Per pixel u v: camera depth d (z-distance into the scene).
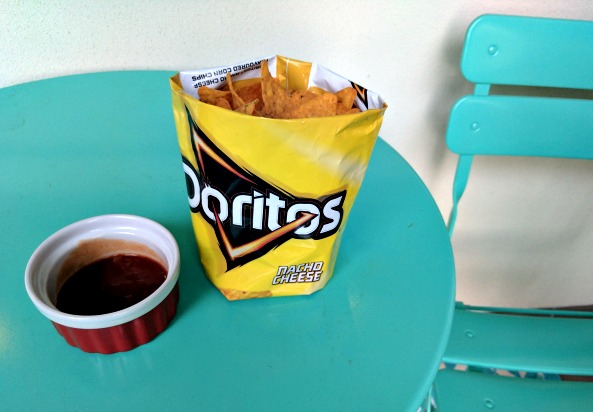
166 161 0.47
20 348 0.30
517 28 0.52
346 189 0.30
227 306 0.33
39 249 0.29
